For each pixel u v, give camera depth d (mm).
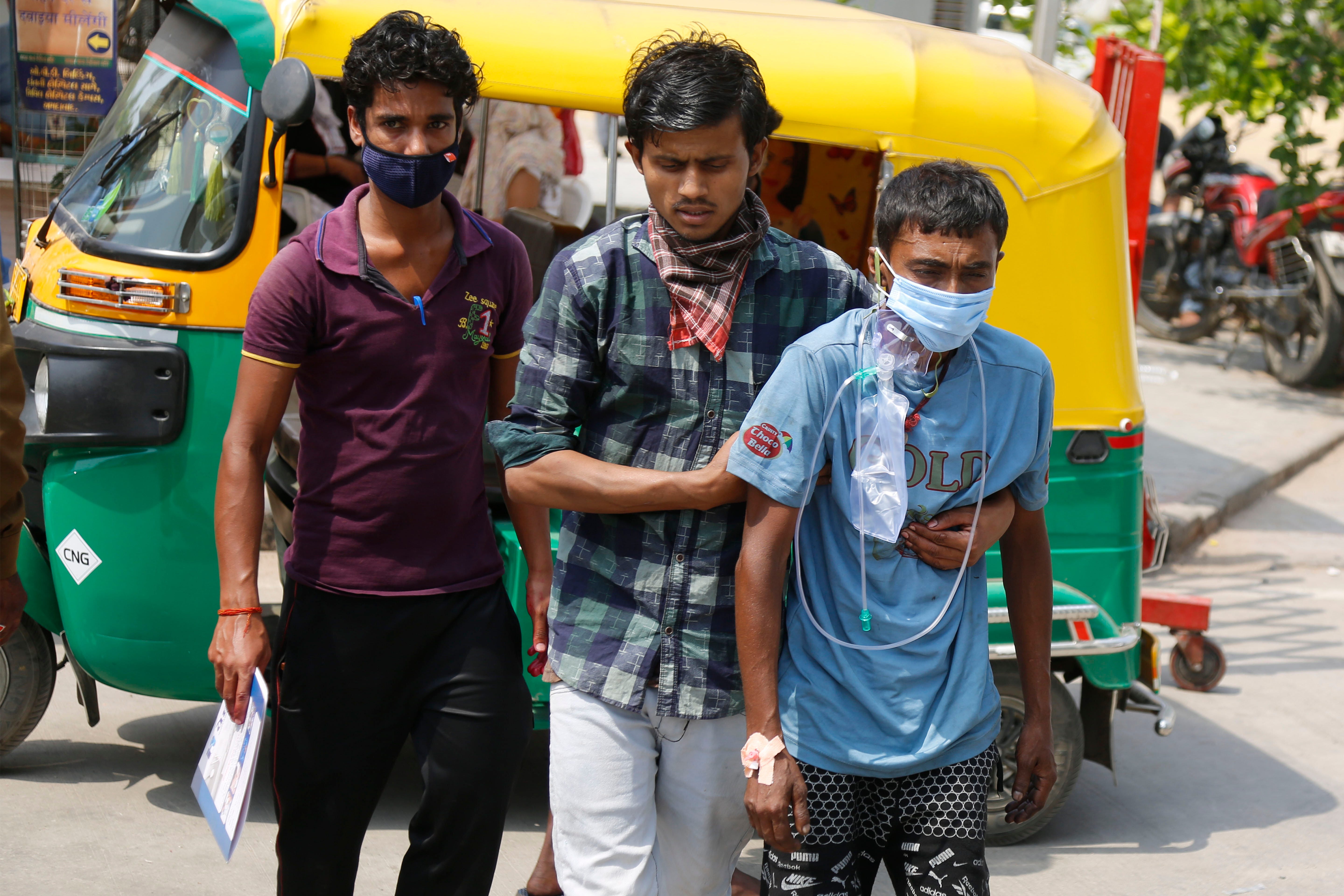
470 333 2838
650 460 2631
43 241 4215
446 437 2811
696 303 2543
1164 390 12141
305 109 3320
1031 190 4289
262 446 2766
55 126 5562
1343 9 9688
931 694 2553
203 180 3984
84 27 5508
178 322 3891
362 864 4062
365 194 2834
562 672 2707
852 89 4168
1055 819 4898
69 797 4320
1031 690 2736
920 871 2582
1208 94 10125
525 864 4203
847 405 2475
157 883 3840
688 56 2414
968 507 2562
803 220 5859
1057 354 4395
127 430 3854
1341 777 5395
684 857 2811
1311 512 9484
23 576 4180
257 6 3873
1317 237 11945
